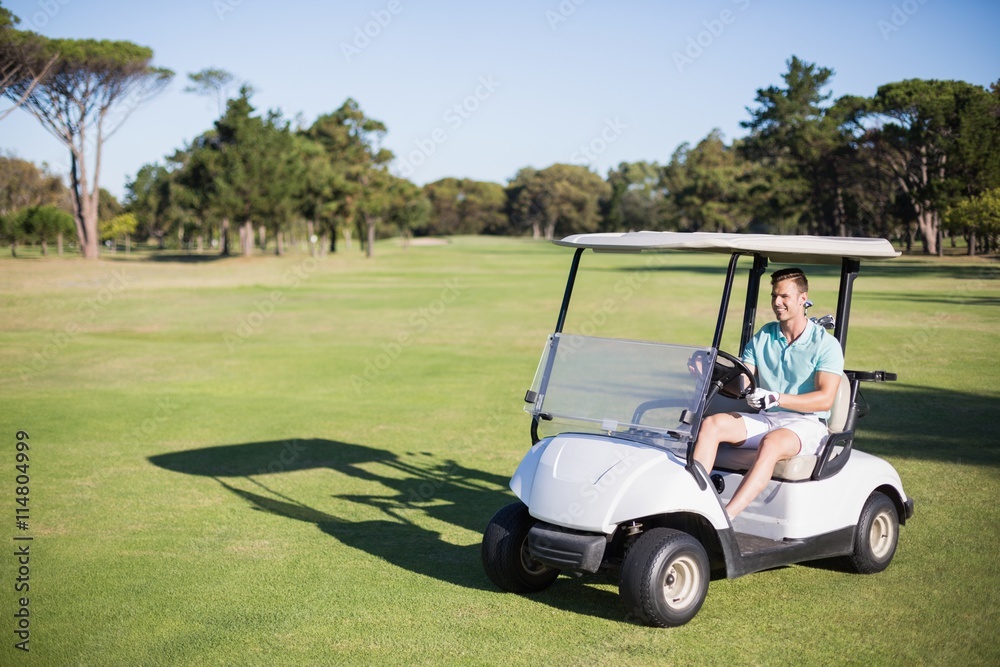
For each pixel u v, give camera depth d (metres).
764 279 27.11
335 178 61.56
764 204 66.38
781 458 4.05
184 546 4.95
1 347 15.12
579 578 4.38
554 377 4.19
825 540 4.13
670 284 27.89
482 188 124.12
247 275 40.06
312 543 5.00
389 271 43.91
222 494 6.12
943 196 39.16
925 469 6.31
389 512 5.66
